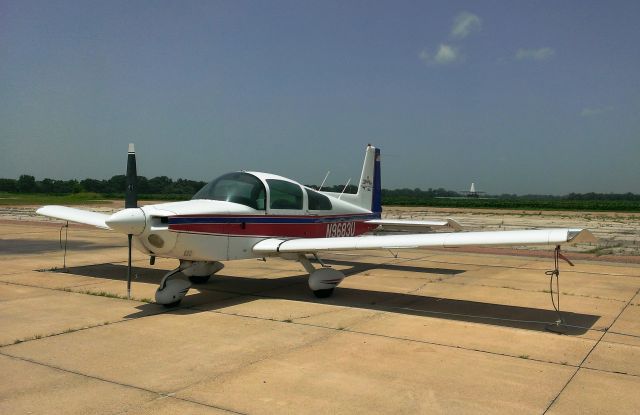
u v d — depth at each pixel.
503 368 4.30
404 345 4.91
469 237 5.79
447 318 6.04
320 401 3.55
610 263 11.26
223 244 6.73
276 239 7.44
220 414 3.32
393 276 9.23
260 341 4.97
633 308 6.67
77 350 4.61
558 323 5.67
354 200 10.62
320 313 6.21
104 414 3.29
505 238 5.52
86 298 6.90
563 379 4.05
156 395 3.61
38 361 4.30
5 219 23.56
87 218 9.12
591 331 5.53
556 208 55.81
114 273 9.07
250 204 7.16
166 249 6.27
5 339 4.92
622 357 4.63
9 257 11.07
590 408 3.50
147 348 4.70
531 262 11.33
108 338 5.00
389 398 3.62
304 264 7.46
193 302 6.79
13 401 3.47
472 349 4.82
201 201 6.91
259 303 6.77
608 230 21.72
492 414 3.39
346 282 8.55
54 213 9.61
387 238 6.46
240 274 9.28
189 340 4.98
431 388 3.82
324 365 4.29
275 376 4.02
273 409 3.41
